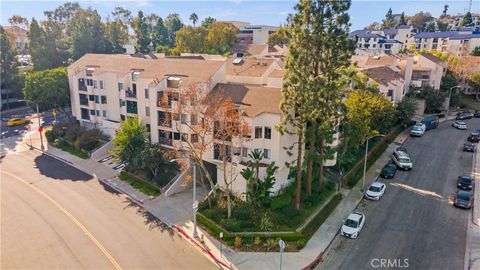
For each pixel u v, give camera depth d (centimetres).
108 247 3053
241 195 3762
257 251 3011
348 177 4434
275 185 3775
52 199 3938
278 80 4516
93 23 9488
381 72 6938
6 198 3928
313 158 3809
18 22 12912
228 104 3516
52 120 7250
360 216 3397
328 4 3184
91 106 5844
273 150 3659
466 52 12050
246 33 14012
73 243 3097
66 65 8756
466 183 4191
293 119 3459
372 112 4966
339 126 4353
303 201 3781
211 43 9938
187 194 4091
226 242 3120
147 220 3534
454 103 8175
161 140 4675
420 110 7550
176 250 3038
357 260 2920
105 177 4581
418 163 5059
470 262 2867
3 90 8156
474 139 5941
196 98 3862
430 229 3359
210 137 3831
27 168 4859
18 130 6612
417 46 14425
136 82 5066
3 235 3191
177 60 5028
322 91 3266
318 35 3262
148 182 4309
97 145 5509
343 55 3303
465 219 3538
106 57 6206
